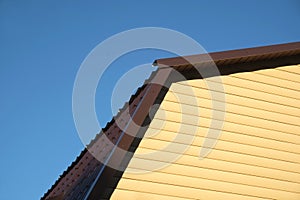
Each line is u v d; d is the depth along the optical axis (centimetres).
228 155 593
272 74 636
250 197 601
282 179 620
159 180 553
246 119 608
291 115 636
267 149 615
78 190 601
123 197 531
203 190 575
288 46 634
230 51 595
